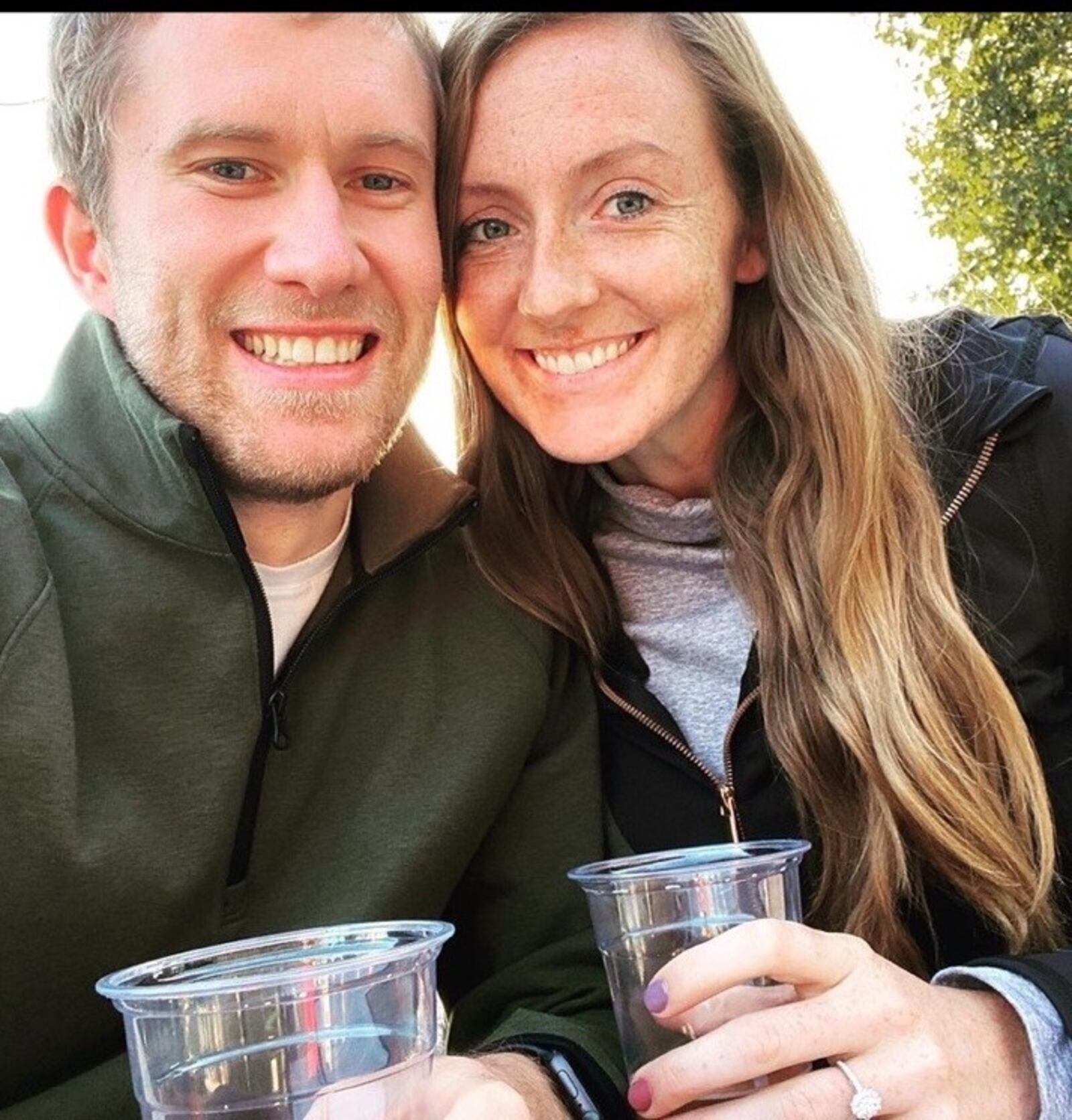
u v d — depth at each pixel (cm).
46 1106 43
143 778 45
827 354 56
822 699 54
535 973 52
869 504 54
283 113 44
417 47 49
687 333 53
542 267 51
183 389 46
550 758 56
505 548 58
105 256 48
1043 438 54
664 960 36
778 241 56
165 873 45
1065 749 54
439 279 50
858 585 54
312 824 50
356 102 45
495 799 53
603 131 50
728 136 54
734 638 57
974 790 52
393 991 28
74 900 43
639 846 56
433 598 55
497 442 60
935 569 54
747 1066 34
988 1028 39
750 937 34
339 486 48
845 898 54
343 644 51
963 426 55
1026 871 51
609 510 61
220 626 46
